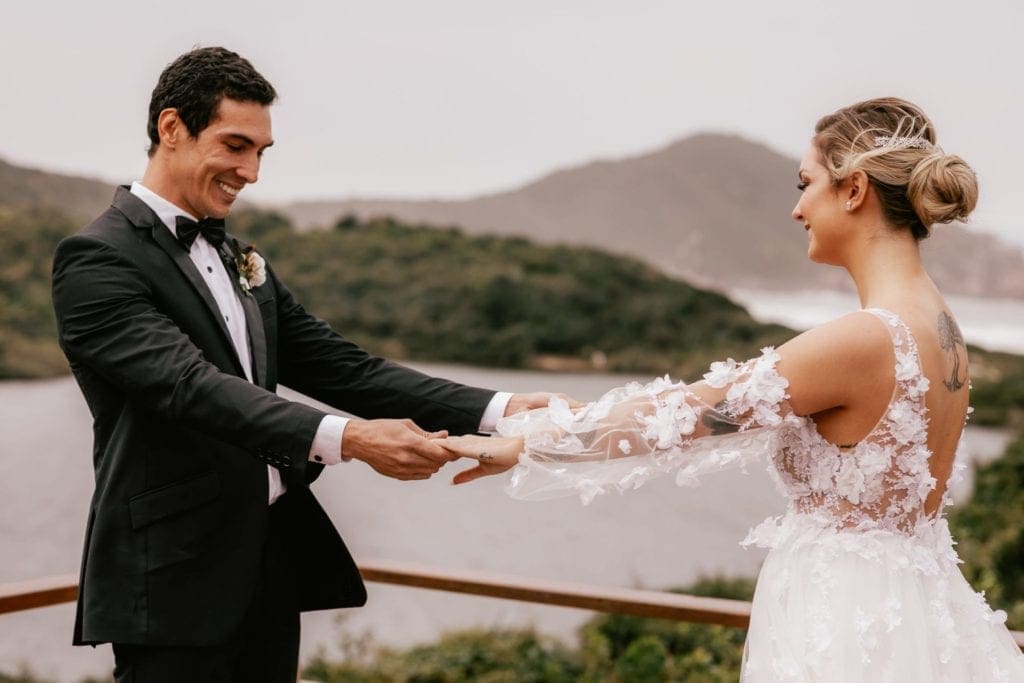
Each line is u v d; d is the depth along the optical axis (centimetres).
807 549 179
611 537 1770
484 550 1708
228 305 212
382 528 1841
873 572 173
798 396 173
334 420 189
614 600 262
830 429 178
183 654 192
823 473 177
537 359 4894
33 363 3462
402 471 192
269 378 215
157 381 184
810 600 175
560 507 1981
